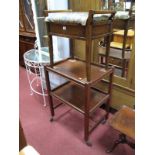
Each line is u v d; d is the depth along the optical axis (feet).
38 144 5.06
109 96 5.34
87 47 3.58
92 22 3.26
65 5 5.74
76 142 5.11
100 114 6.20
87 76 4.00
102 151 4.78
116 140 4.83
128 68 5.13
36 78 9.14
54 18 3.83
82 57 6.22
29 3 8.55
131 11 4.43
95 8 4.99
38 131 5.56
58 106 6.34
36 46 7.22
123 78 5.37
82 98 5.22
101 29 3.71
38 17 6.15
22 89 8.22
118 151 4.75
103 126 5.67
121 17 4.66
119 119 4.29
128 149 4.81
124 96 5.54
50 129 5.64
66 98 5.24
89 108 4.48
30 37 9.04
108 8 4.77
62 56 6.77
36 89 8.15
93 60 5.83
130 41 4.80
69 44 6.34
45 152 4.81
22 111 6.57
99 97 5.23
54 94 5.42
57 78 6.97
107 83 5.74
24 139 2.73
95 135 5.31
